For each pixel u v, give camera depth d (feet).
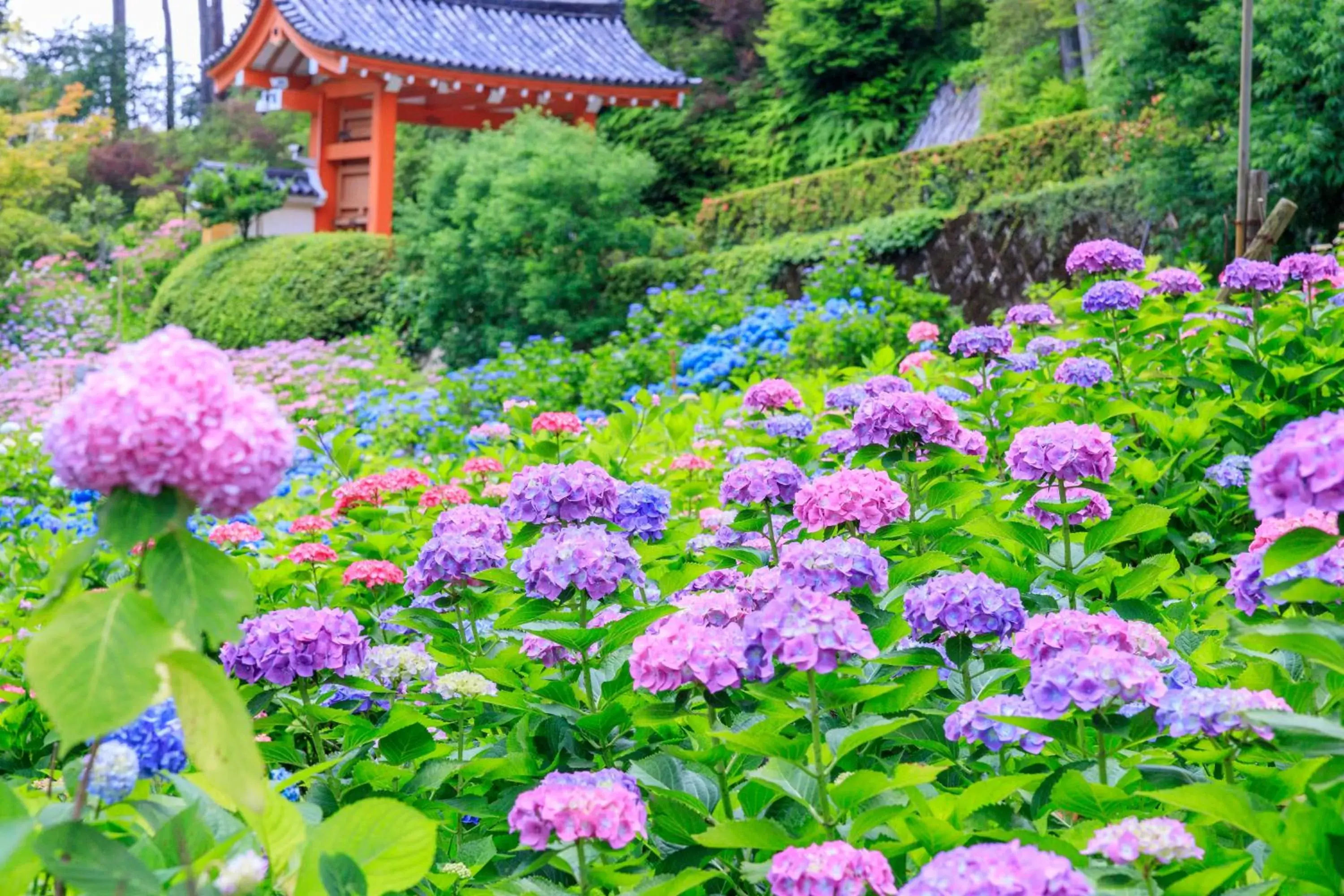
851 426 13.29
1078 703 7.05
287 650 8.96
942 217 45.09
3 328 70.28
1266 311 16.22
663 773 8.17
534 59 74.13
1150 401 16.61
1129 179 40.19
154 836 5.56
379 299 60.54
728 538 12.89
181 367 4.71
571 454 19.19
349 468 19.01
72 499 24.20
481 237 53.57
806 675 7.54
